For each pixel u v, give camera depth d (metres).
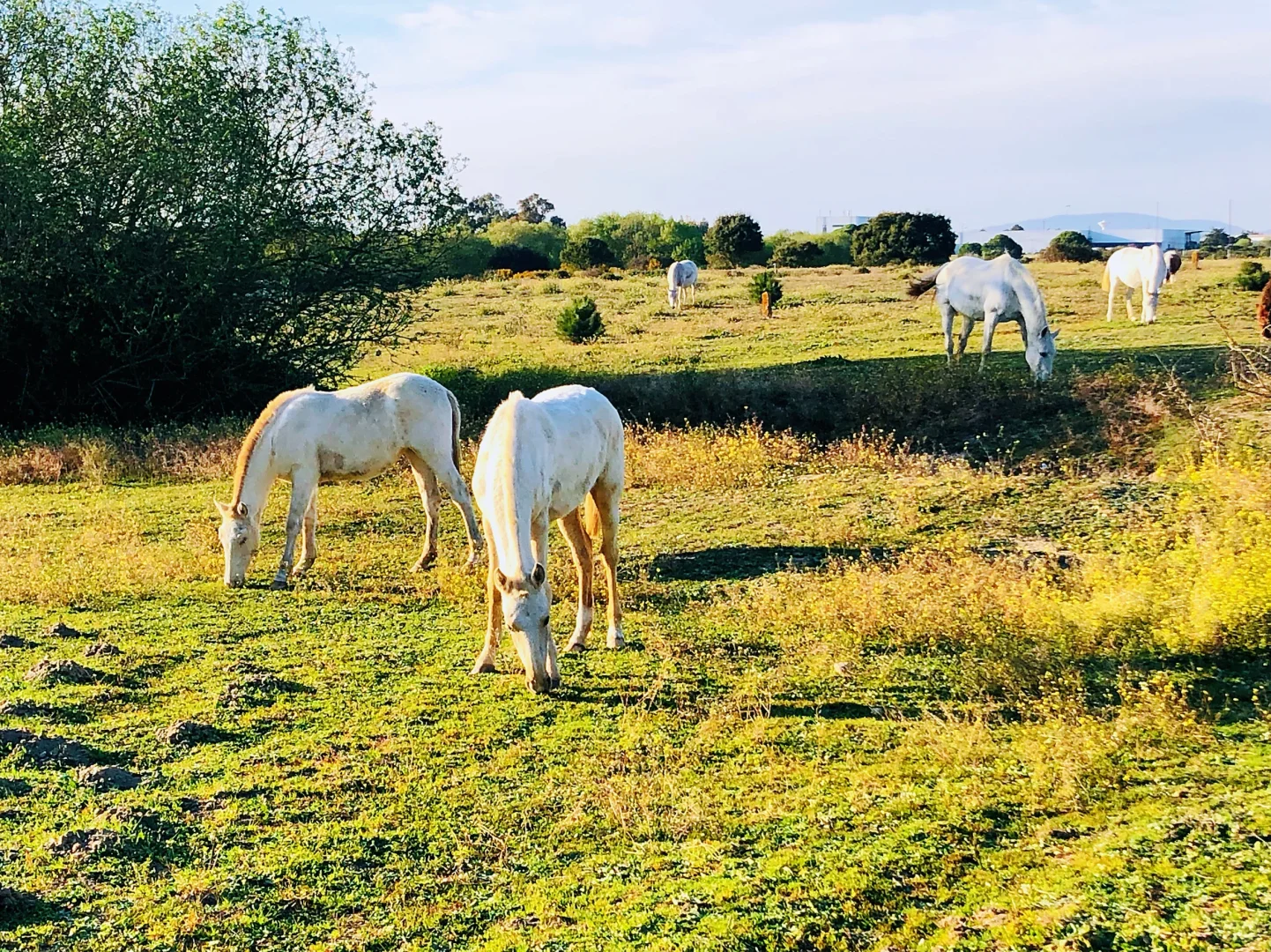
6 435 17.77
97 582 10.10
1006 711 6.80
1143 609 7.73
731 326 27.78
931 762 6.05
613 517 8.41
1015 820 5.28
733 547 11.21
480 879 5.03
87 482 15.00
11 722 6.63
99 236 19.17
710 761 6.27
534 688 7.05
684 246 76.00
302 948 4.48
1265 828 4.67
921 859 4.94
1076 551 10.30
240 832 5.41
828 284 42.84
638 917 4.58
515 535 7.00
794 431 16.27
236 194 19.50
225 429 17.09
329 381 21.78
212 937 4.54
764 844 5.21
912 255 67.81
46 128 19.06
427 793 5.86
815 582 9.55
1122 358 17.52
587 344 26.34
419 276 21.75
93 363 19.69
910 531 11.41
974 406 15.55
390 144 20.59
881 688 7.36
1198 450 12.16
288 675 7.72
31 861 5.03
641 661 7.98
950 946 4.16
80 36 19.52
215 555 11.16
